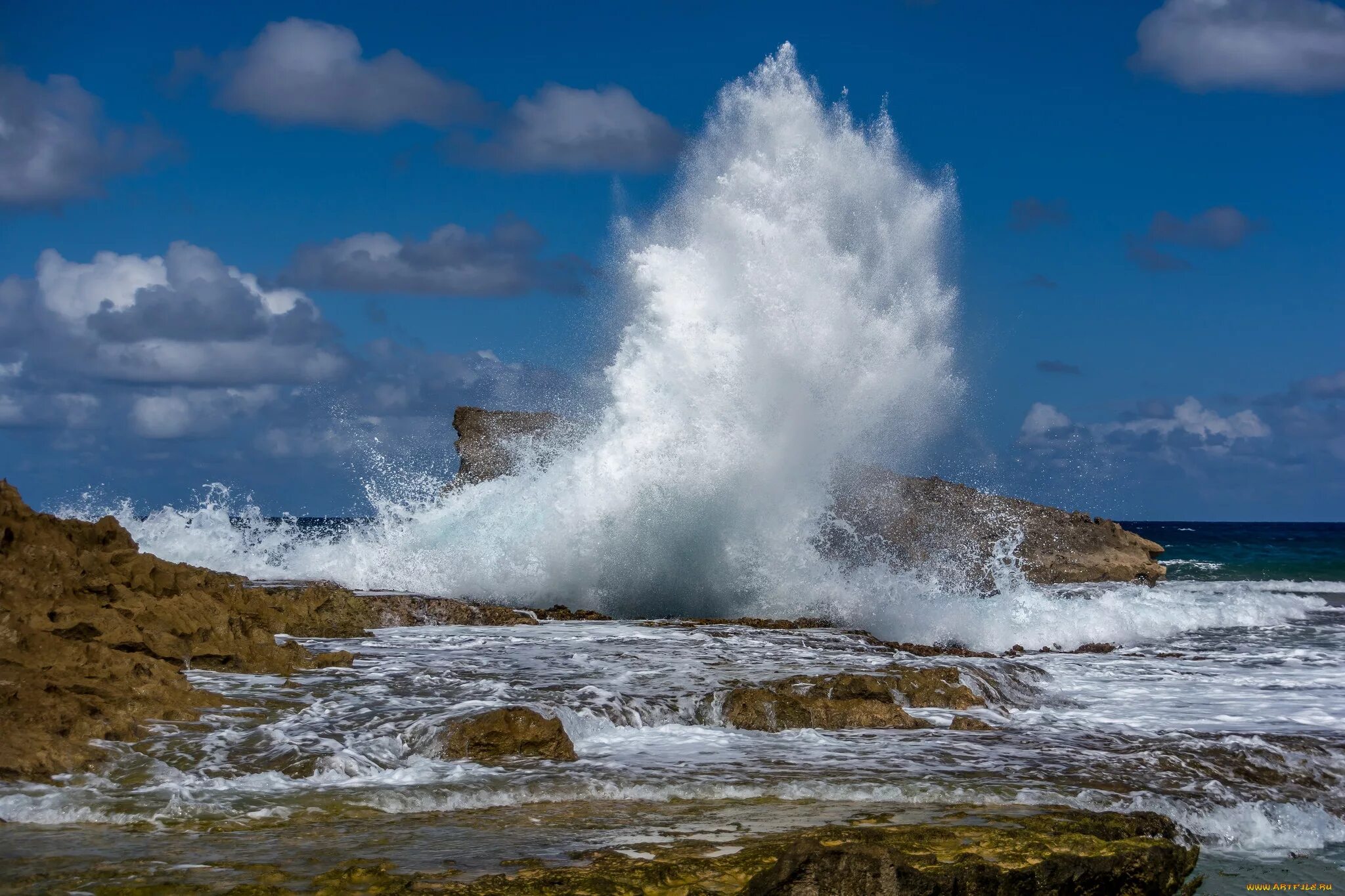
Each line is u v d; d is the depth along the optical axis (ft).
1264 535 273.13
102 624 30.73
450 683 33.30
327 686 32.35
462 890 16.51
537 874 17.22
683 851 18.78
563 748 26.25
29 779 22.44
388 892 16.44
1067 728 31.24
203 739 25.62
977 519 83.87
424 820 20.93
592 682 34.35
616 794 23.15
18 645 27.71
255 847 18.88
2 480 34.35
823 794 23.29
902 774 25.11
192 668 33.47
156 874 17.26
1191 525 486.79
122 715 26.03
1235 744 28.68
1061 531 94.43
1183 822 23.44
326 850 18.75
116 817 20.49
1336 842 23.58
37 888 16.58
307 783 23.16
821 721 30.53
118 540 36.78
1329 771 27.35
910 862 17.93
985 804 22.91
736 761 26.13
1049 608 60.18
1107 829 20.90
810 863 16.85
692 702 31.30
